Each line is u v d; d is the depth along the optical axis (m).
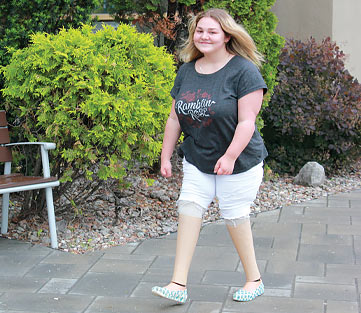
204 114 3.66
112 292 4.12
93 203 6.28
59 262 4.71
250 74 3.64
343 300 3.92
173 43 7.43
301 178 7.59
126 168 5.86
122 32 5.41
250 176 3.81
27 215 5.73
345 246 5.06
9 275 4.44
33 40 5.38
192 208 3.82
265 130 8.14
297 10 10.09
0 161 5.34
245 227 3.91
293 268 4.53
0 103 5.89
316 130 7.86
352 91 8.05
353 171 8.47
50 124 5.20
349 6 9.99
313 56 8.00
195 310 3.80
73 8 6.00
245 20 7.17
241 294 3.92
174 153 7.54
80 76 5.00
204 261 4.70
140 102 5.14
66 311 3.82
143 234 5.46
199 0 7.26
